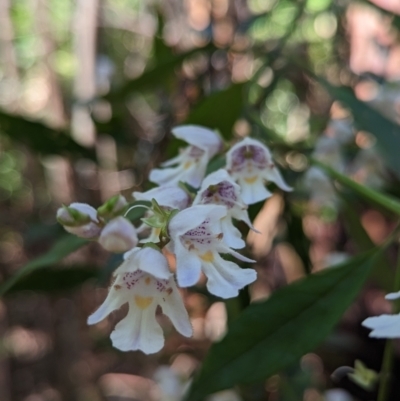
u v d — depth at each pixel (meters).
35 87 0.32
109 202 0.13
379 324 0.14
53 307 0.33
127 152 0.27
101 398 0.36
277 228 0.26
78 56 0.27
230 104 0.21
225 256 0.18
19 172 0.35
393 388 0.33
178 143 0.20
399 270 0.17
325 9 0.27
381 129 0.22
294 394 0.22
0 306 0.36
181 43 0.28
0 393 0.38
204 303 0.26
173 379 0.27
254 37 0.28
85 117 0.29
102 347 0.27
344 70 0.28
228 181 0.15
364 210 0.37
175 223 0.14
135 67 0.32
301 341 0.16
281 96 0.33
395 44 0.29
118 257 0.19
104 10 0.30
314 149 0.24
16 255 0.33
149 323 0.14
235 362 0.16
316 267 0.31
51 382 0.36
